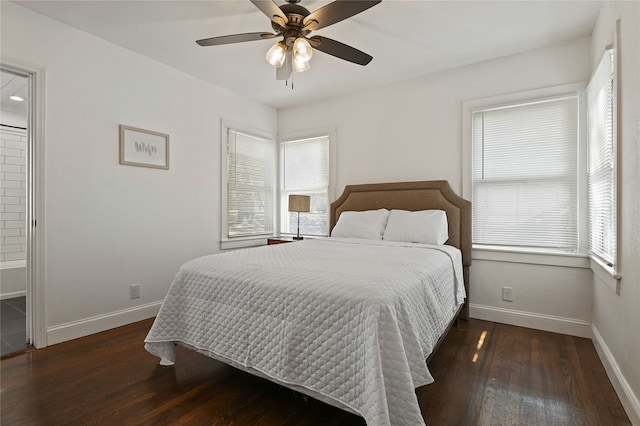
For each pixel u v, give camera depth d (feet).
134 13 7.72
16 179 14.07
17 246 14.07
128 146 9.50
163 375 6.58
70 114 8.30
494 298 9.88
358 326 4.45
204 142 11.79
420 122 11.30
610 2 6.60
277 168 15.20
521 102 9.53
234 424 5.07
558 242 9.14
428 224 9.86
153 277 10.21
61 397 5.77
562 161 9.08
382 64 10.33
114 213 9.23
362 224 11.07
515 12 7.59
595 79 7.73
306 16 6.22
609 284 6.57
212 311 6.09
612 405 5.57
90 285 8.73
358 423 5.08
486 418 5.19
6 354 7.43
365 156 12.53
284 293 5.19
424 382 4.60
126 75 9.46
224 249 12.56
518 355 7.51
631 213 5.39
